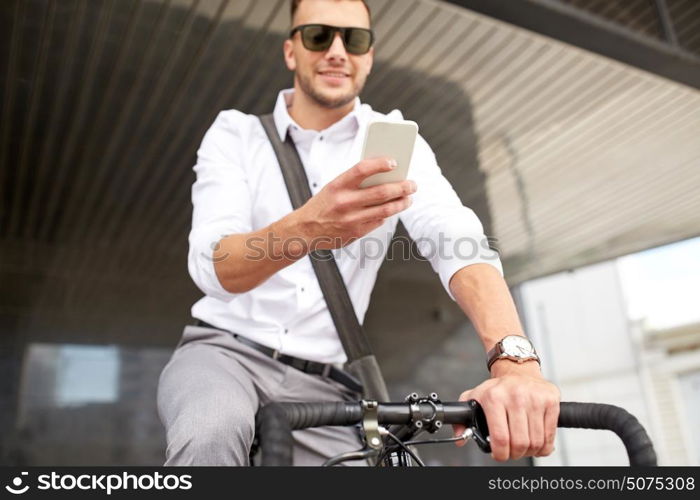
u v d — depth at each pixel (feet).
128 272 25.77
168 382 3.78
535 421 2.63
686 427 36.52
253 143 4.84
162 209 21.30
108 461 24.21
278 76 14.67
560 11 10.91
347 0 5.01
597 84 15.10
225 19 12.76
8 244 23.44
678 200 21.11
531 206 21.57
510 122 16.83
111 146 17.54
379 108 16.14
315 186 4.83
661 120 16.61
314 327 4.51
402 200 3.12
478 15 12.00
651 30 13.03
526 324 29.30
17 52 13.60
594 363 39.32
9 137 16.96
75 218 21.94
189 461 3.13
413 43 13.66
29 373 24.18
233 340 4.34
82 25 12.84
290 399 4.36
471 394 2.78
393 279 29.53
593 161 18.76
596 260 26.12
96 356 25.13
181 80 14.76
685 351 37.58
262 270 3.49
